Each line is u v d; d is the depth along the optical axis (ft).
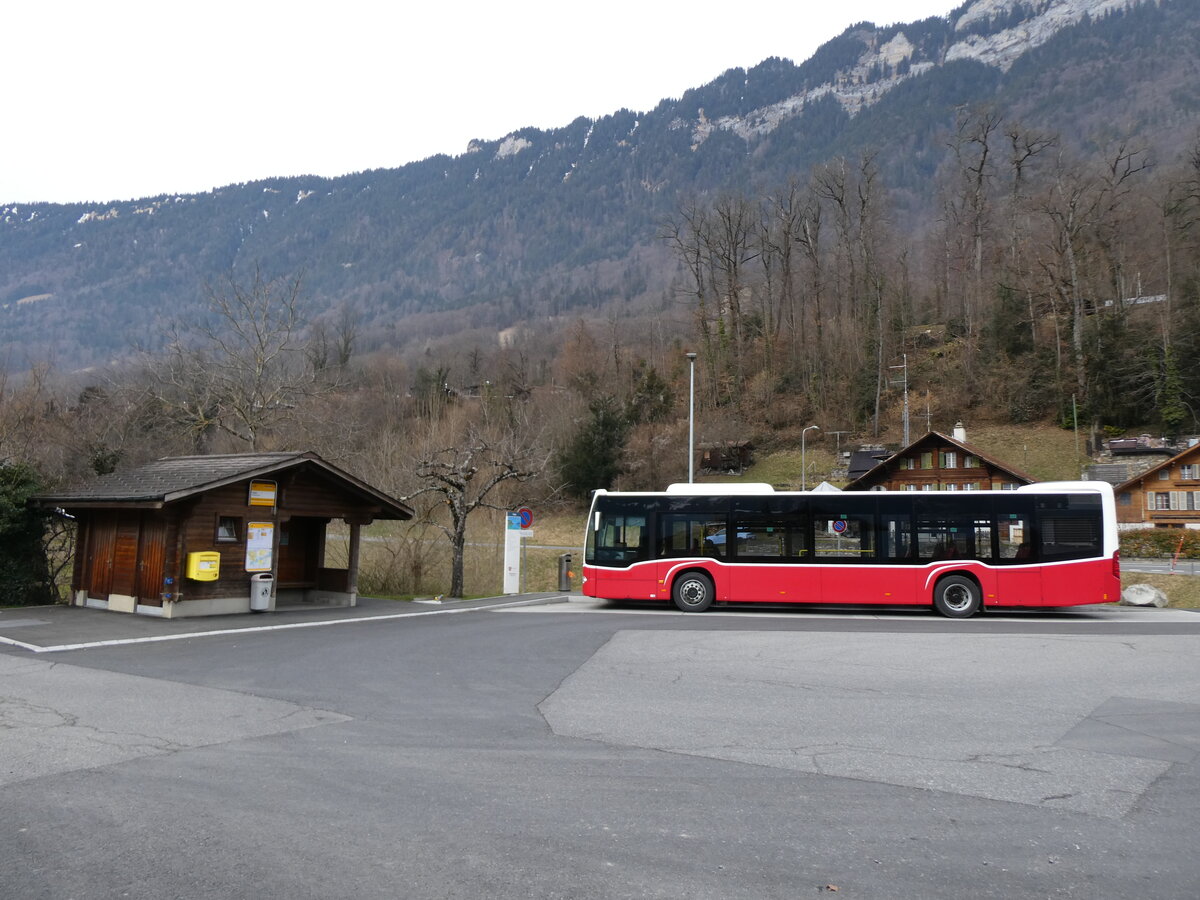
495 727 26.55
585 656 41.68
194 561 54.80
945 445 174.19
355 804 18.70
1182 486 163.53
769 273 277.23
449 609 65.51
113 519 59.06
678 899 13.97
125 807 18.38
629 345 318.45
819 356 263.29
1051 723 27.55
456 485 77.00
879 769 22.11
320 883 14.46
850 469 212.64
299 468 60.95
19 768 21.40
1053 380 222.48
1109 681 35.12
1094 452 200.44
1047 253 229.25
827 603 65.31
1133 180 219.61
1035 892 14.46
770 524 66.23
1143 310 217.97
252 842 16.34
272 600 60.39
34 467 66.64
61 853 15.75
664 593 66.64
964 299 265.54
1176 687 33.78
